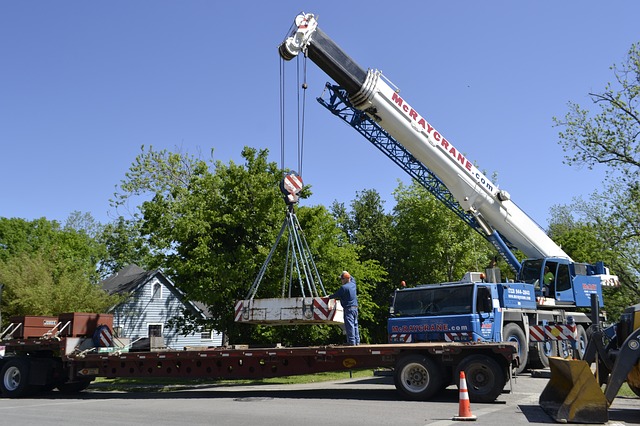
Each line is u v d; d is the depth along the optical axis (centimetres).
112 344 1523
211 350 1352
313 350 1239
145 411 1030
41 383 1462
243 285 2067
